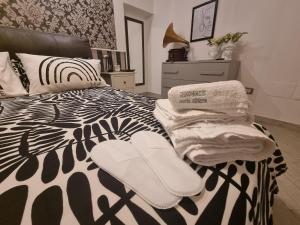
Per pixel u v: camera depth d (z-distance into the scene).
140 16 3.32
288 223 0.82
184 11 2.75
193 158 0.42
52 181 0.37
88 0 2.10
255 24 1.95
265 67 1.96
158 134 0.59
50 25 1.84
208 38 2.50
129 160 0.43
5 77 1.16
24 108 0.89
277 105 1.95
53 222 0.28
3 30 1.38
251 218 0.34
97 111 0.86
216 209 0.32
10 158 0.45
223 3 2.21
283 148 1.48
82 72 1.46
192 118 0.53
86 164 0.43
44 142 0.54
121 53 2.68
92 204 0.31
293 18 1.66
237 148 0.45
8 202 0.32
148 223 0.28
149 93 3.96
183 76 2.51
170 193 0.33
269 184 0.61
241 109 0.51
